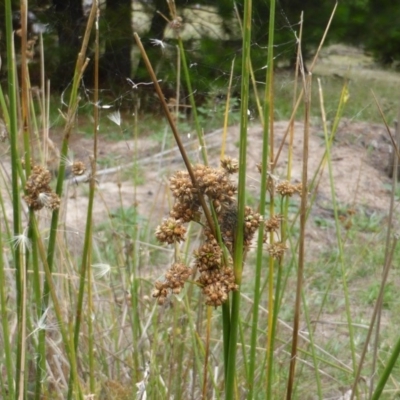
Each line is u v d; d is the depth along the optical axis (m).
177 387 0.61
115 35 2.02
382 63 2.69
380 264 1.34
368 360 0.91
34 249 0.43
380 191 1.83
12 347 0.63
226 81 1.48
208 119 2.14
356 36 2.55
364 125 2.21
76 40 2.12
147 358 0.67
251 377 0.39
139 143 2.01
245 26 0.32
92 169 0.44
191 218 0.33
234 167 0.36
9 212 1.16
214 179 0.32
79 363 0.60
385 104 2.33
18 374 0.44
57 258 0.69
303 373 0.81
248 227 0.33
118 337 0.71
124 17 2.02
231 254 0.33
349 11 2.46
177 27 0.44
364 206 1.74
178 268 0.32
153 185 1.71
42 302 0.45
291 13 2.20
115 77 2.04
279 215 0.41
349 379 0.83
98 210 1.51
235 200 0.33
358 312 1.16
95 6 0.40
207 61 1.82
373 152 2.06
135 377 0.60
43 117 0.52
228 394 0.34
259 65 1.15
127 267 0.71
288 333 0.95
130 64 2.06
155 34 2.01
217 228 0.33
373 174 1.92
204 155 0.46
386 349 0.96
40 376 0.47
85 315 0.66
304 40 2.31
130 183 1.71
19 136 0.52
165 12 2.00
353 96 2.39
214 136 2.05
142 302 0.70
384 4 2.50
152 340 0.67
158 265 1.01
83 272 0.46
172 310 0.71
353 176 1.88
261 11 1.18
